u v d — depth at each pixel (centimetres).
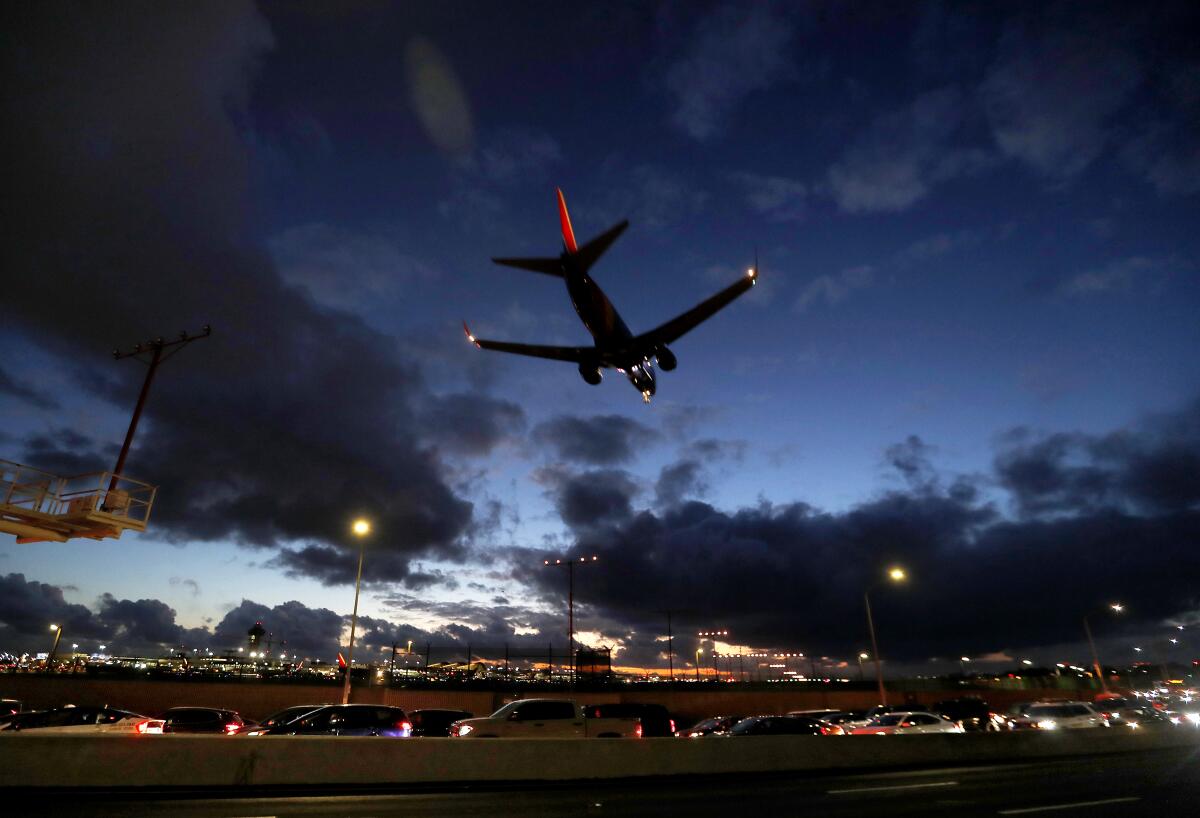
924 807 1207
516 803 1222
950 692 6100
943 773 1848
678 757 1733
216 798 1193
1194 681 8931
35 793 1131
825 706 5784
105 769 1191
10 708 2939
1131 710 3481
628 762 1661
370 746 1404
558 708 2245
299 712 2291
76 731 2122
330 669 5759
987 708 3453
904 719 2708
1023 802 1268
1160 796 1338
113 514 2017
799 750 1905
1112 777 1692
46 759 1161
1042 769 1933
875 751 2009
